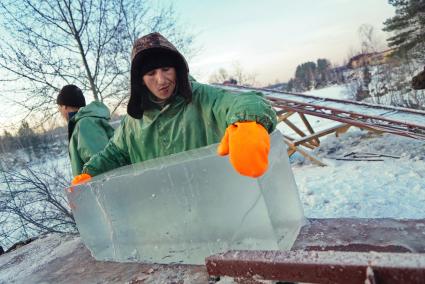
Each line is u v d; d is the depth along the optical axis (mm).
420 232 968
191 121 1390
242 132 885
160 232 1160
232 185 969
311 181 6469
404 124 6316
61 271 1467
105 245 1396
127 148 1647
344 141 8352
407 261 603
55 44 7047
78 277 1326
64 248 1847
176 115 1427
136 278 1132
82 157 2244
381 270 608
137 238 1243
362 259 650
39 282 1412
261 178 952
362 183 5797
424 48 24172
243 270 798
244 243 988
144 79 1364
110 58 7668
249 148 843
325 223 1162
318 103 8148
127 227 1258
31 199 6391
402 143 7297
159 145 1505
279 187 1059
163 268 1142
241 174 855
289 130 14625
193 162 1016
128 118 1612
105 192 1277
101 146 2219
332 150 8094
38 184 6441
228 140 923
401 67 24484
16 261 1888
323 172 6863
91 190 1338
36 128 7492
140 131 1529
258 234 964
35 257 1842
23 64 6723
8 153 7117
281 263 728
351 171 6512
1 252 2404
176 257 1143
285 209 1069
